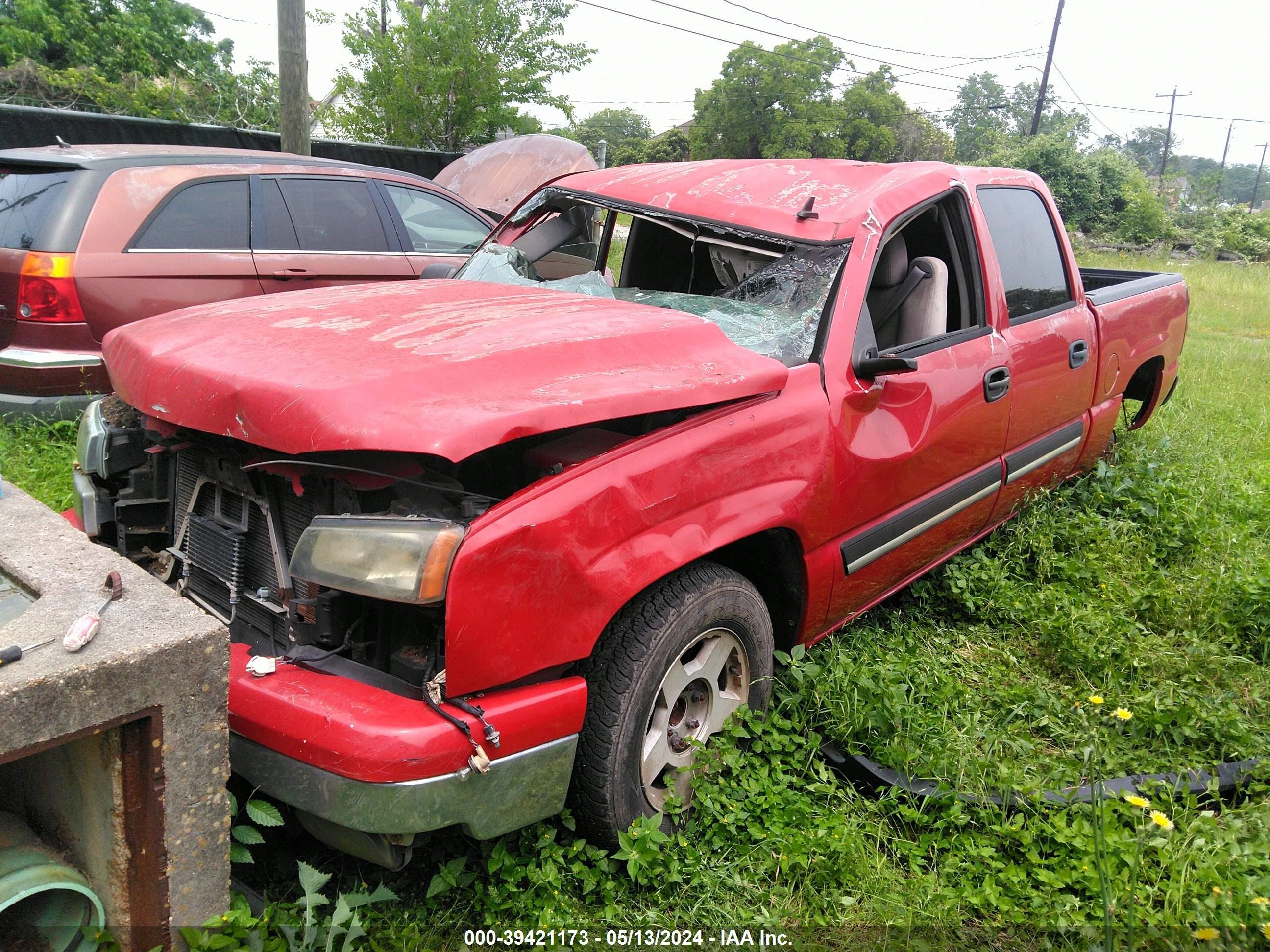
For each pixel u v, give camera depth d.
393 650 2.12
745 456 2.48
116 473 2.79
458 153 13.55
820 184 3.37
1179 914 2.20
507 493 2.32
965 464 3.49
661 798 2.45
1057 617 3.63
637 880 2.26
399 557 1.90
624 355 2.39
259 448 2.23
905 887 2.34
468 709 1.95
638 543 2.20
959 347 3.41
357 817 1.87
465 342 2.28
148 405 2.33
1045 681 3.39
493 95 14.64
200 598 2.55
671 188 3.51
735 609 2.52
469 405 1.99
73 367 4.93
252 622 2.37
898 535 3.19
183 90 16.09
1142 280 5.25
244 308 2.73
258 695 1.97
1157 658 3.46
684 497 2.31
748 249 3.20
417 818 1.89
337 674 2.07
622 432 2.51
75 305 4.92
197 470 2.53
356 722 1.86
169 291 5.30
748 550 2.83
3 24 17.75
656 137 59.97
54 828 1.98
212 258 5.49
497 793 2.01
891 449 3.00
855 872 2.36
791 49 41.19
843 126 42.28
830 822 2.46
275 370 2.13
